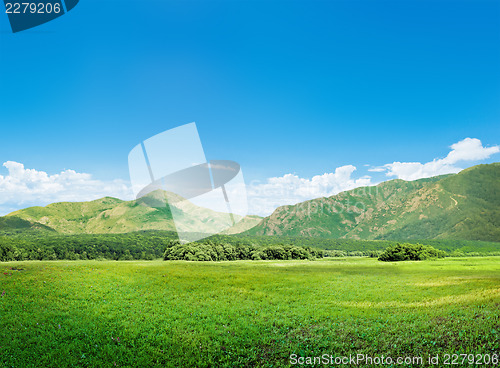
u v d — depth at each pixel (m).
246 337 11.34
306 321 13.15
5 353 10.09
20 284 18.30
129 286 19.30
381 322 12.69
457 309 13.62
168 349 10.45
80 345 10.75
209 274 24.11
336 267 33.34
